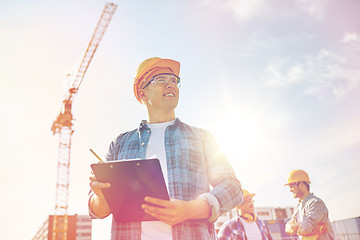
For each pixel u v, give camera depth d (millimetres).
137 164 1556
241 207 5398
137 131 2232
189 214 1639
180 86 2447
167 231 1838
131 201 1693
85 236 104125
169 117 2303
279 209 67125
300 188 5172
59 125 66125
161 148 2055
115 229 1880
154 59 2439
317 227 4762
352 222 26359
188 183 1894
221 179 1971
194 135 2096
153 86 2305
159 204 1593
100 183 1657
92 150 1736
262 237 5316
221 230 5406
